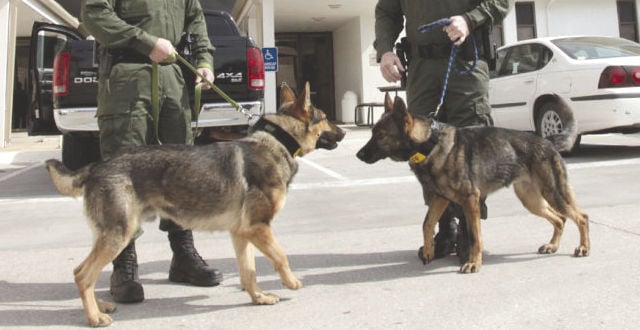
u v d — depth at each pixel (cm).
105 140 339
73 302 328
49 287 356
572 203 381
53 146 1314
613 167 733
